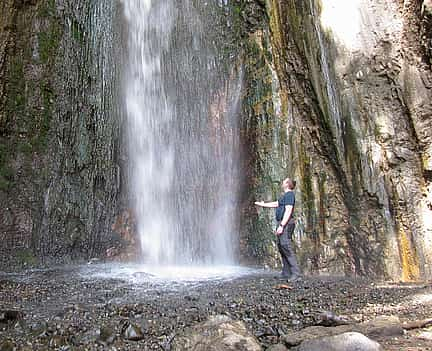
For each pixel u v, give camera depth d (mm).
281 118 10578
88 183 11289
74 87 11469
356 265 9086
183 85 12172
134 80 12148
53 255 10531
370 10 10344
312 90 10430
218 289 7004
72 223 10930
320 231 9578
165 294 6637
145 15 12562
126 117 11945
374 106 9734
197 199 11445
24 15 10930
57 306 6000
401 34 9828
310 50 10602
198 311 5621
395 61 9797
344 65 10195
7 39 10578
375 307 5793
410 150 9219
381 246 8828
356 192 9406
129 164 11820
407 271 8547
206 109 11852
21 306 6027
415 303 6004
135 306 5816
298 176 10125
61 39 11477
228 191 11172
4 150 10430
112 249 11250
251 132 10969
